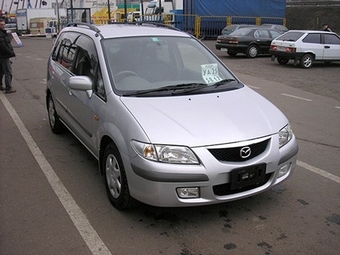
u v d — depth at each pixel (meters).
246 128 3.60
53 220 3.71
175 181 3.30
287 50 15.84
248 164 3.46
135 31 4.91
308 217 3.82
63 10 41.88
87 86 4.26
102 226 3.61
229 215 3.84
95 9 39.22
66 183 4.51
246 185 3.49
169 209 3.93
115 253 3.21
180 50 4.85
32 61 16.67
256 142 3.53
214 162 3.35
